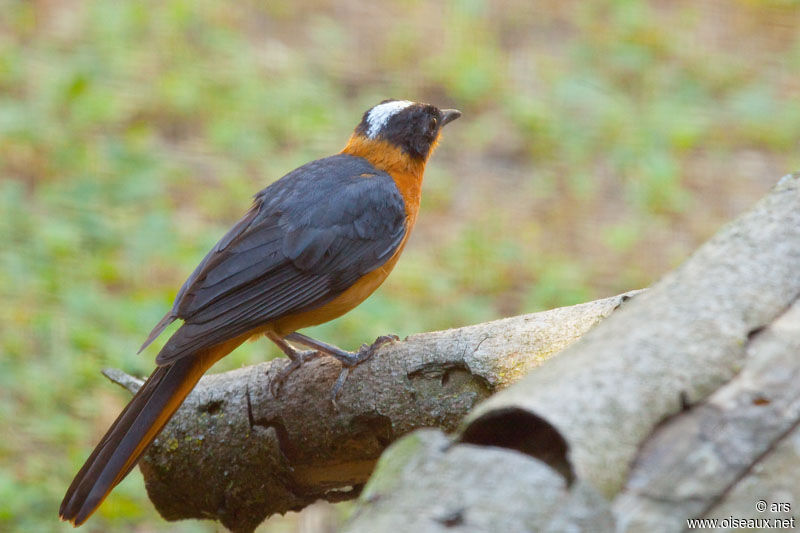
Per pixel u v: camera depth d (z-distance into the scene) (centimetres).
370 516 394
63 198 1543
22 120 1691
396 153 931
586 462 391
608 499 392
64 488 1069
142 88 1830
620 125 1884
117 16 2006
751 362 441
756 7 2267
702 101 1981
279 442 733
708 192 1753
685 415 423
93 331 1283
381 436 707
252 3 2125
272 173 1677
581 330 649
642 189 1730
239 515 782
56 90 1767
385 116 941
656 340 439
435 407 674
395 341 714
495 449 397
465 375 670
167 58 1920
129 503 1059
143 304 1334
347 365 711
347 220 849
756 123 1925
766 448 410
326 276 833
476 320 1397
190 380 727
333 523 1077
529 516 377
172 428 758
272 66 1938
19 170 1600
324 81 1927
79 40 1941
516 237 1594
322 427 717
